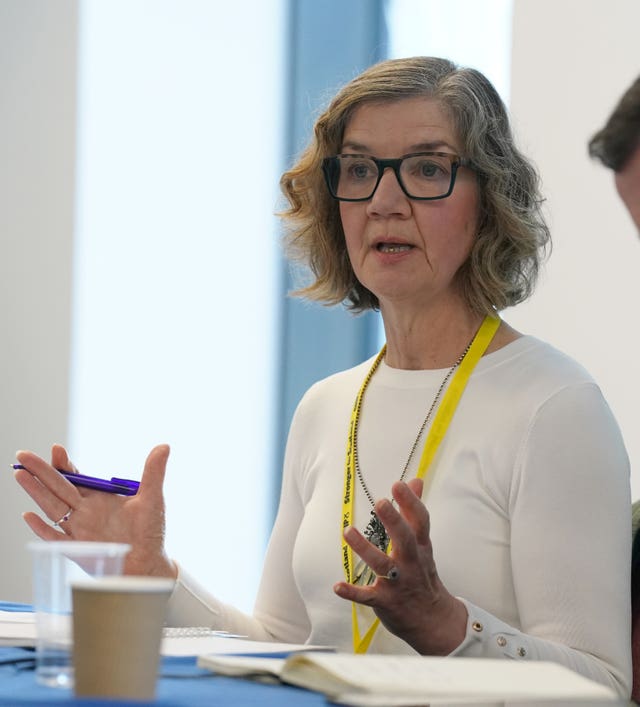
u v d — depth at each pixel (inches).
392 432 219.1
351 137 221.3
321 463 228.4
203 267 506.3
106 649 120.8
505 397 207.5
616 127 148.7
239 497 498.3
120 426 506.0
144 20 511.2
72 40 501.7
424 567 161.0
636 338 355.3
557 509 192.2
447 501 204.7
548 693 119.3
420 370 224.4
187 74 510.3
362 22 483.8
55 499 200.4
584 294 366.3
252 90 503.8
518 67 384.5
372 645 203.6
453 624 166.4
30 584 492.4
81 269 506.3
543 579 189.0
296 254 248.5
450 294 222.7
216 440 502.0
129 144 510.9
